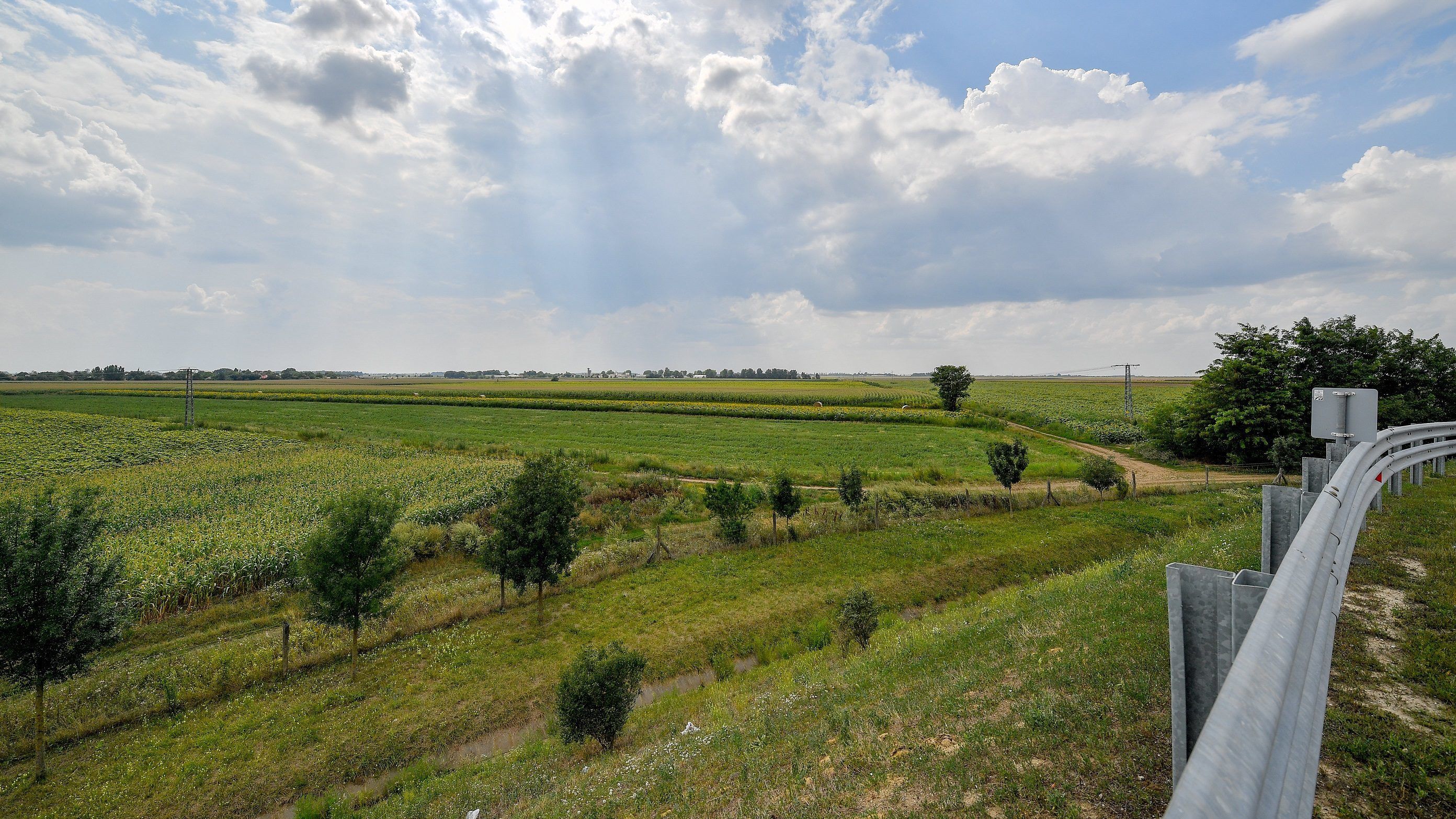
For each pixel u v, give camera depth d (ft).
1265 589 9.66
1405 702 17.54
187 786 44.50
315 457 166.91
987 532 92.89
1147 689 21.33
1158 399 332.19
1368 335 125.70
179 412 308.40
